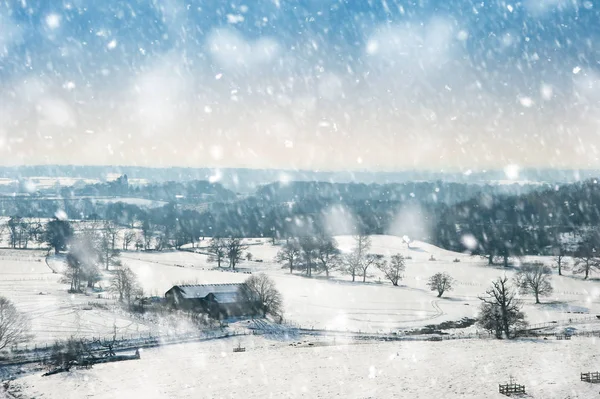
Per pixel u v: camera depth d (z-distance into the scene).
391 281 137.88
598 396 42.22
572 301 107.38
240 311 91.19
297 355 64.00
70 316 82.25
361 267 143.62
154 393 48.88
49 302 91.94
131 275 104.31
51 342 68.06
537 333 77.69
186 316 85.56
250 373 55.28
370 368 55.38
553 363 53.78
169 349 68.44
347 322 87.62
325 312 95.50
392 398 44.41
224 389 49.62
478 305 104.06
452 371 52.16
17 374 55.84
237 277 135.75
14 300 92.44
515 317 75.94
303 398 46.06
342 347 69.00
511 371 51.00
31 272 130.38
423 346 67.38
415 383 48.50
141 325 80.38
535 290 107.31
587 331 78.44
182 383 52.00
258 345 71.75
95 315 84.12
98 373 56.28
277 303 92.56
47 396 48.59
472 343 68.69
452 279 133.25
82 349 64.50
